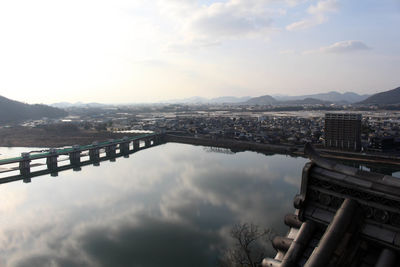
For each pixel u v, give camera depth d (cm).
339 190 1820
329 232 1614
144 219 11762
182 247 9219
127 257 8781
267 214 11519
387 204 1612
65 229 11138
